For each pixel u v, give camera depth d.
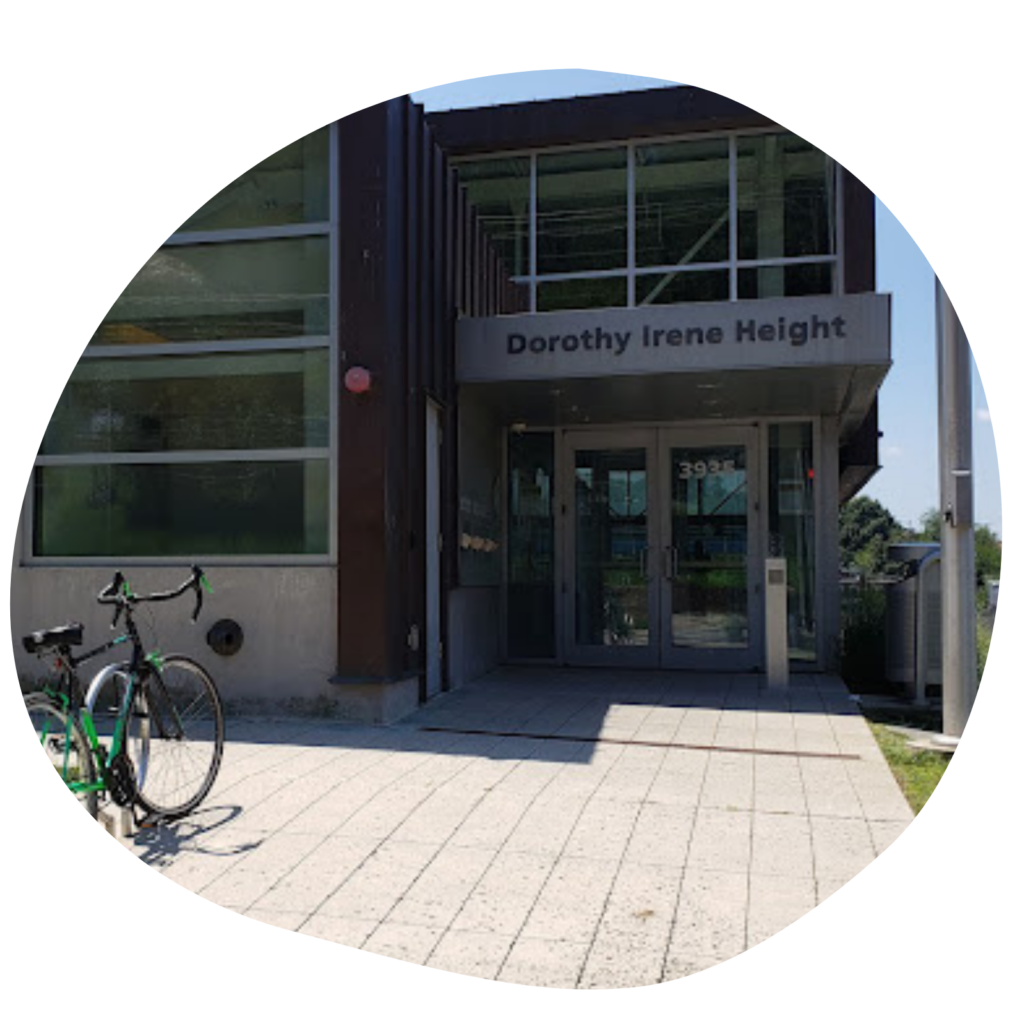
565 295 10.62
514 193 10.83
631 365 8.07
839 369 7.84
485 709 7.25
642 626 10.37
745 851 4.02
